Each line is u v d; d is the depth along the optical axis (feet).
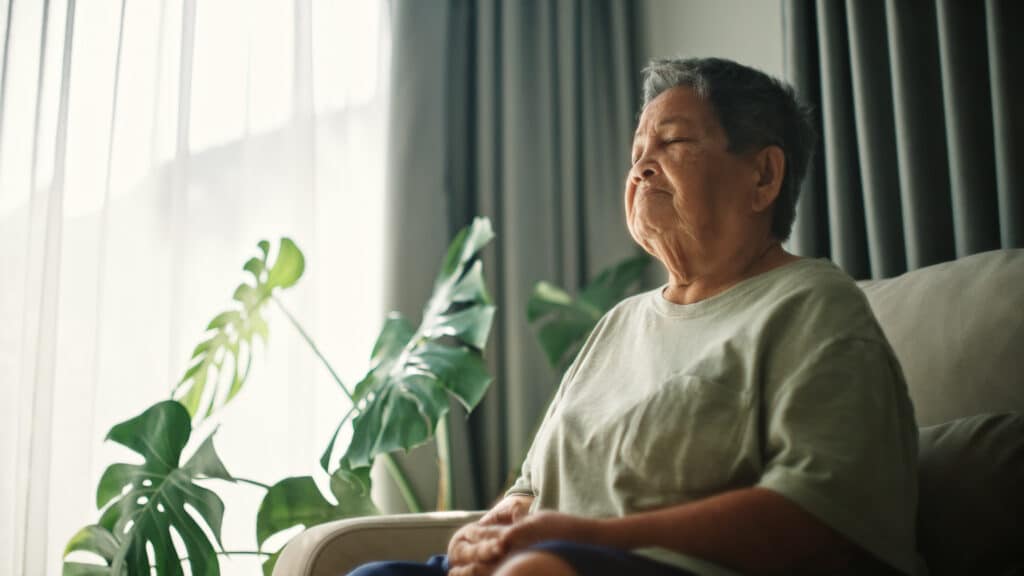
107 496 4.79
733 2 7.06
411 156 7.55
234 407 7.08
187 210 7.12
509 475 7.13
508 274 7.69
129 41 7.24
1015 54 4.28
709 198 3.22
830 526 2.27
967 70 4.56
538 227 7.95
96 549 4.67
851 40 5.16
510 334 7.60
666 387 2.93
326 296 7.50
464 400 5.29
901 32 4.88
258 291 6.14
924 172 4.76
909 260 4.76
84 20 7.14
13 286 6.71
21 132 6.88
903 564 2.31
